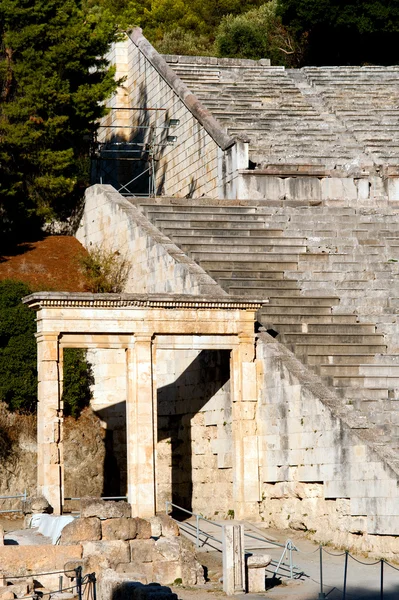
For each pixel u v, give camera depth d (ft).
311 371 372.58
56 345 354.95
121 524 292.81
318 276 439.22
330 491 337.31
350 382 369.71
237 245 453.58
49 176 531.50
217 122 572.92
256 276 433.07
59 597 270.26
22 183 530.27
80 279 495.41
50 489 348.79
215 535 348.38
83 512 293.02
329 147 592.19
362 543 322.14
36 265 504.43
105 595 257.96
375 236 481.87
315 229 481.05
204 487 410.72
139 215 482.69
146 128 655.76
